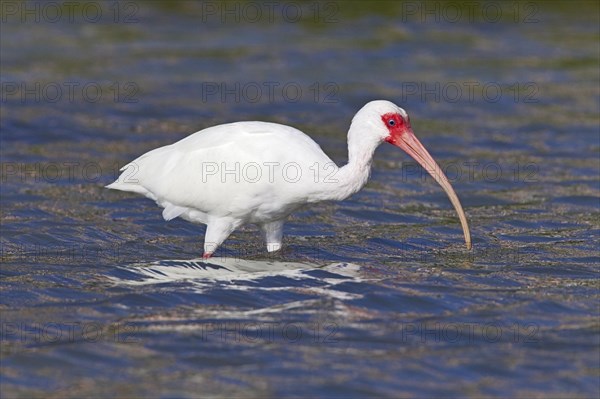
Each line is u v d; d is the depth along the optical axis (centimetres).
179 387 1073
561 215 1750
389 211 1775
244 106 2459
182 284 1370
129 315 1259
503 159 2122
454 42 3084
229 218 1432
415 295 1337
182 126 2300
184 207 1444
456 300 1325
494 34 3175
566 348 1177
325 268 1443
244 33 3127
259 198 1390
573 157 2131
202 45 2984
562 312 1288
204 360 1138
